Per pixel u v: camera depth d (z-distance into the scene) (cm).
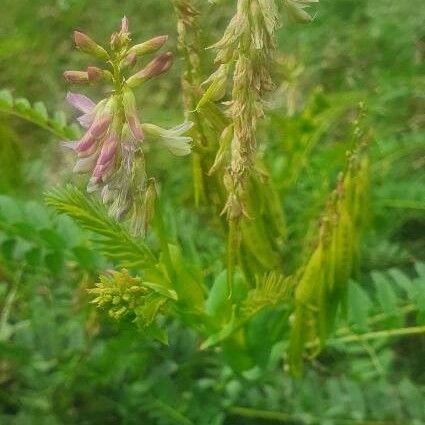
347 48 28
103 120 12
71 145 13
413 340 21
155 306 14
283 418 18
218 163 14
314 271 16
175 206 22
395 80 25
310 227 19
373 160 22
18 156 22
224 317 16
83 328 19
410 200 21
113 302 14
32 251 17
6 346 19
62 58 32
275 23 12
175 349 19
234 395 18
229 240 15
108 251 15
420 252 23
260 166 16
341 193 16
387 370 19
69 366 19
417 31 27
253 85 13
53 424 19
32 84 31
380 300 17
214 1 14
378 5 28
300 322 17
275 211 17
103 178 12
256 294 15
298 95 24
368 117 23
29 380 19
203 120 15
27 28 33
